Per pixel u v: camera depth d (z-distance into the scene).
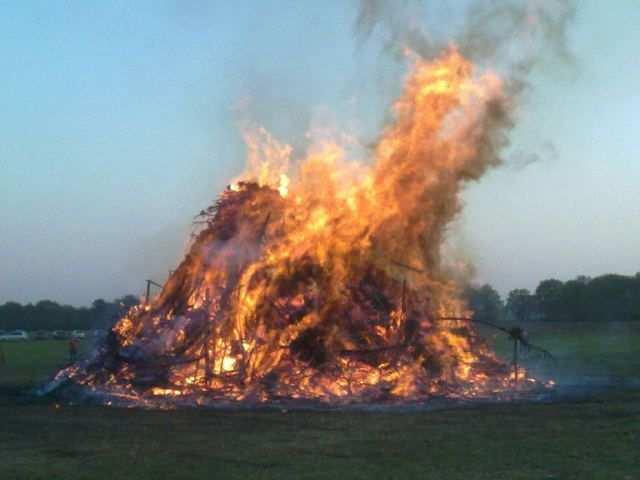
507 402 18.97
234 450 12.65
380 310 22.55
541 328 61.34
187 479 10.58
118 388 20.25
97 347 22.72
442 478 10.59
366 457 12.05
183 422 15.73
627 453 12.30
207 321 21.36
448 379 21.06
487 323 22.19
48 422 15.81
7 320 113.38
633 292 69.50
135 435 14.17
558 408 17.73
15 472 11.08
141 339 21.73
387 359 20.58
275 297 21.95
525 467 11.29
